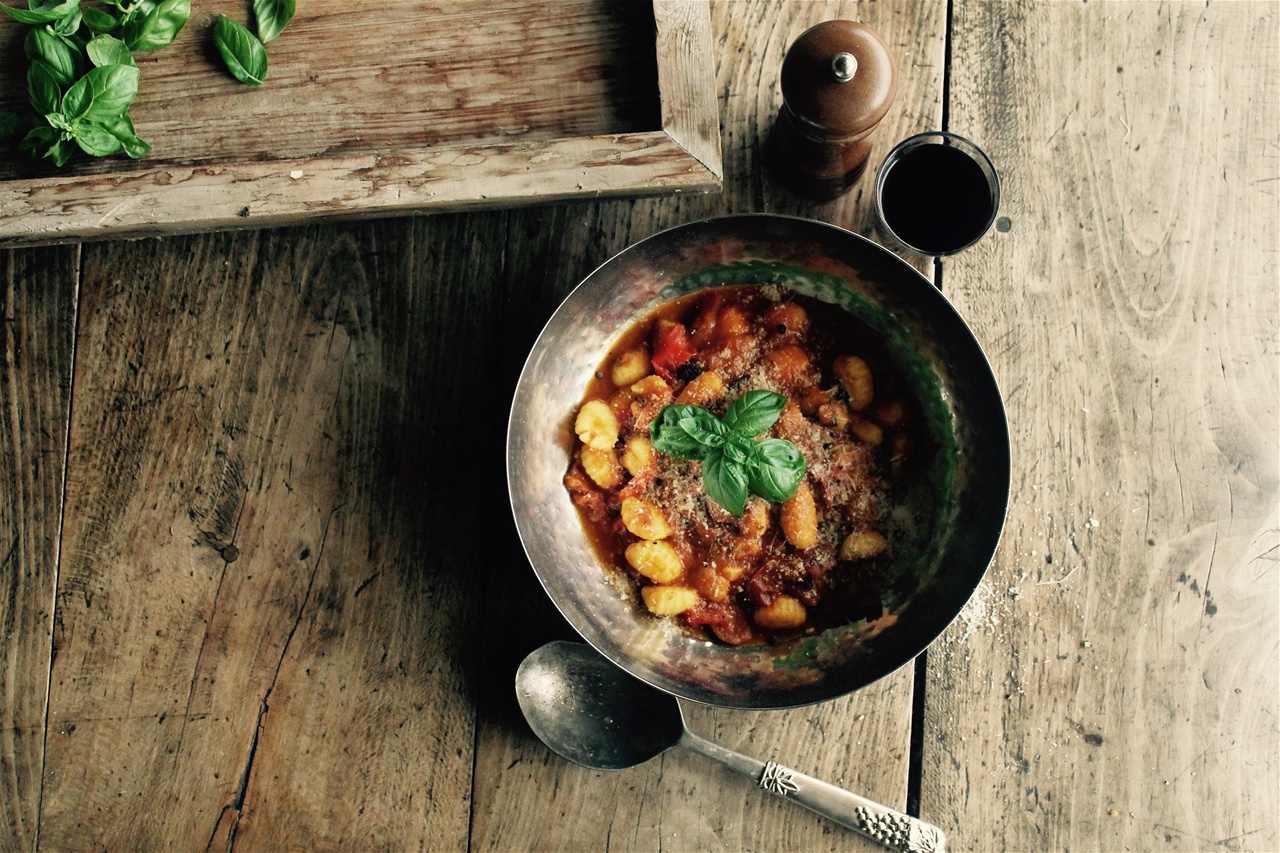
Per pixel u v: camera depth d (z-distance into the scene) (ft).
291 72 2.26
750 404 2.11
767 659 2.26
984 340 2.38
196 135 2.25
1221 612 2.37
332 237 2.40
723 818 2.38
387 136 2.25
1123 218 2.39
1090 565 2.38
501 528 2.39
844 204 2.38
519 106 2.24
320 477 2.40
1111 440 2.38
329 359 2.40
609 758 2.33
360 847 2.38
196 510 2.41
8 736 2.40
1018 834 2.36
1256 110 2.39
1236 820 2.35
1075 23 2.40
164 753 2.40
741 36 2.38
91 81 2.15
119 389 2.41
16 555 2.41
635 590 2.28
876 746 2.36
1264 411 2.38
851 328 2.30
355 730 2.39
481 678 2.39
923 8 2.39
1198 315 2.39
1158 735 2.36
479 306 2.40
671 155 2.13
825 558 2.26
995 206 2.24
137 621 2.41
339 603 2.40
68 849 2.40
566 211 2.39
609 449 2.26
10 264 2.41
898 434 2.28
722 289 2.31
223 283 2.41
